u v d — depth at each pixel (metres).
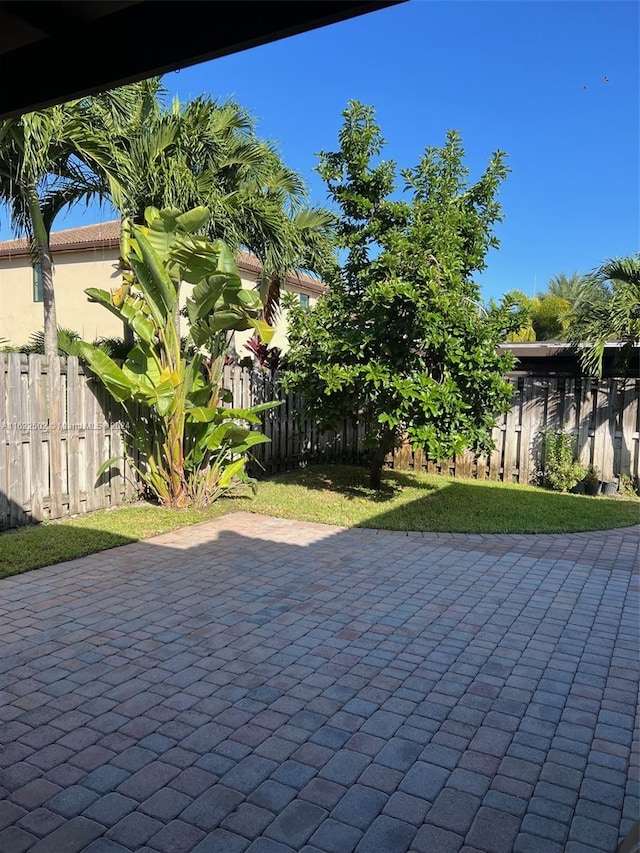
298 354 8.70
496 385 7.87
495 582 5.32
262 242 10.02
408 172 8.66
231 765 2.69
